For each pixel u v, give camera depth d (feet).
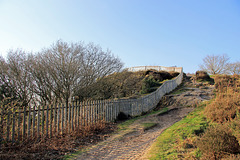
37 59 41.22
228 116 21.13
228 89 37.70
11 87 39.29
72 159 16.52
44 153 17.28
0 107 17.99
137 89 68.95
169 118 34.55
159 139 20.72
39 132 20.71
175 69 95.91
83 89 45.44
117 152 18.48
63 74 40.68
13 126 18.10
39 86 40.19
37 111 20.68
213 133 14.32
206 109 27.25
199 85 71.41
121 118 38.50
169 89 65.41
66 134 23.63
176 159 14.33
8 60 40.91
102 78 53.21
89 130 26.48
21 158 15.38
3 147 16.67
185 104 45.62
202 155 13.97
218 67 140.56
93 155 17.67
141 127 29.43
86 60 49.03
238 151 13.20
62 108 24.04
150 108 50.03
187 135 19.83
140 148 19.25
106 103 34.76
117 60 62.08
